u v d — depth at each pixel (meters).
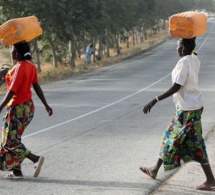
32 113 16.50
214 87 47.94
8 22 15.66
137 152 20.84
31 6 67.88
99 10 83.38
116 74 67.25
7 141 16.22
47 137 24.20
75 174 17.38
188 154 15.30
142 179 16.72
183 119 15.05
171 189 15.66
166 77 60.12
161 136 24.36
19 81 15.80
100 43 104.38
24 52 16.16
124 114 31.97
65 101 39.06
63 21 75.25
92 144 22.50
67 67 83.25
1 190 15.50
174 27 15.03
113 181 16.50
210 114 31.25
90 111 33.34
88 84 53.84
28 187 15.82
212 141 22.78
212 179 15.52
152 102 15.09
